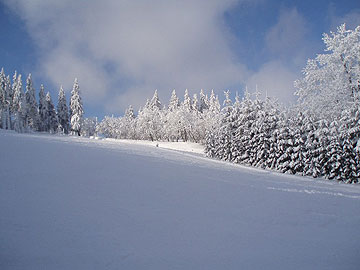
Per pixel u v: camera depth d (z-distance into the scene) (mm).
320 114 29422
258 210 10156
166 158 22250
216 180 15281
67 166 13273
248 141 35531
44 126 77750
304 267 5684
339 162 24641
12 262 5125
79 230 6852
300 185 17609
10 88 79500
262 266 5672
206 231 7656
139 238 6777
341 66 29062
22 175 10750
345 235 7980
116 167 14766
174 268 5391
